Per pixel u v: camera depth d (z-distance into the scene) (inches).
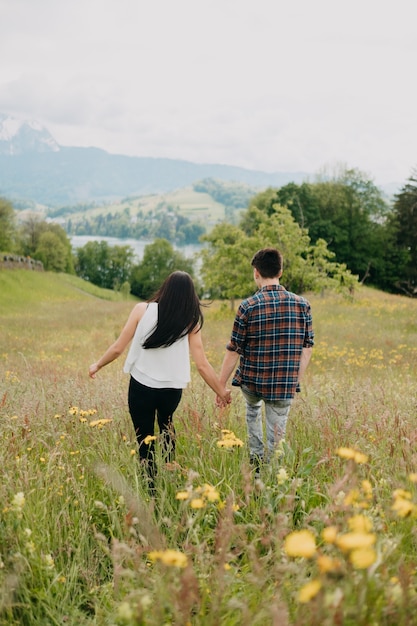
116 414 174.1
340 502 92.4
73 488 120.8
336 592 57.9
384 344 533.0
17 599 87.5
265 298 150.0
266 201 2551.7
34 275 1871.3
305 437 157.6
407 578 64.9
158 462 130.5
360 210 2369.6
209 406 183.3
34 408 176.4
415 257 2282.2
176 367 145.3
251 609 74.0
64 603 89.2
